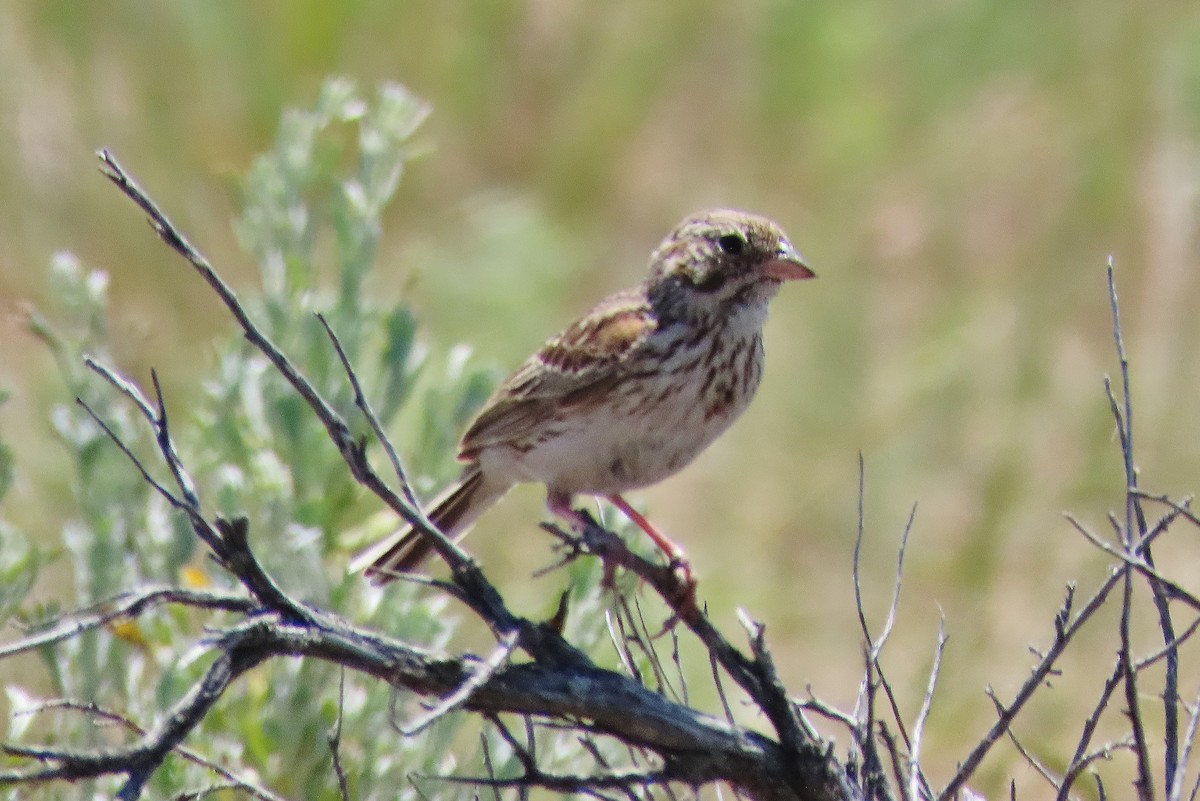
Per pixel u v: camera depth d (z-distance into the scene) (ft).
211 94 63.77
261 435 36.32
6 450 35.06
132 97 60.75
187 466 36.70
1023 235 66.08
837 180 69.87
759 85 72.49
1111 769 39.47
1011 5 72.13
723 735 24.58
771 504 54.44
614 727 24.50
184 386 49.29
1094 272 62.28
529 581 47.70
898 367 59.16
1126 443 26.63
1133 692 25.13
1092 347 60.03
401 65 70.23
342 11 68.08
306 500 34.88
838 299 61.11
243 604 23.49
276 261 38.86
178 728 22.33
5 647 22.13
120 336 49.29
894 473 54.65
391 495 24.11
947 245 65.82
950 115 71.67
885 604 50.03
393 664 23.58
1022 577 50.16
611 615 32.91
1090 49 71.15
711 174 70.69
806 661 48.73
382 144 39.73
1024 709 42.73
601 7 72.28
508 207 65.31
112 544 34.65
